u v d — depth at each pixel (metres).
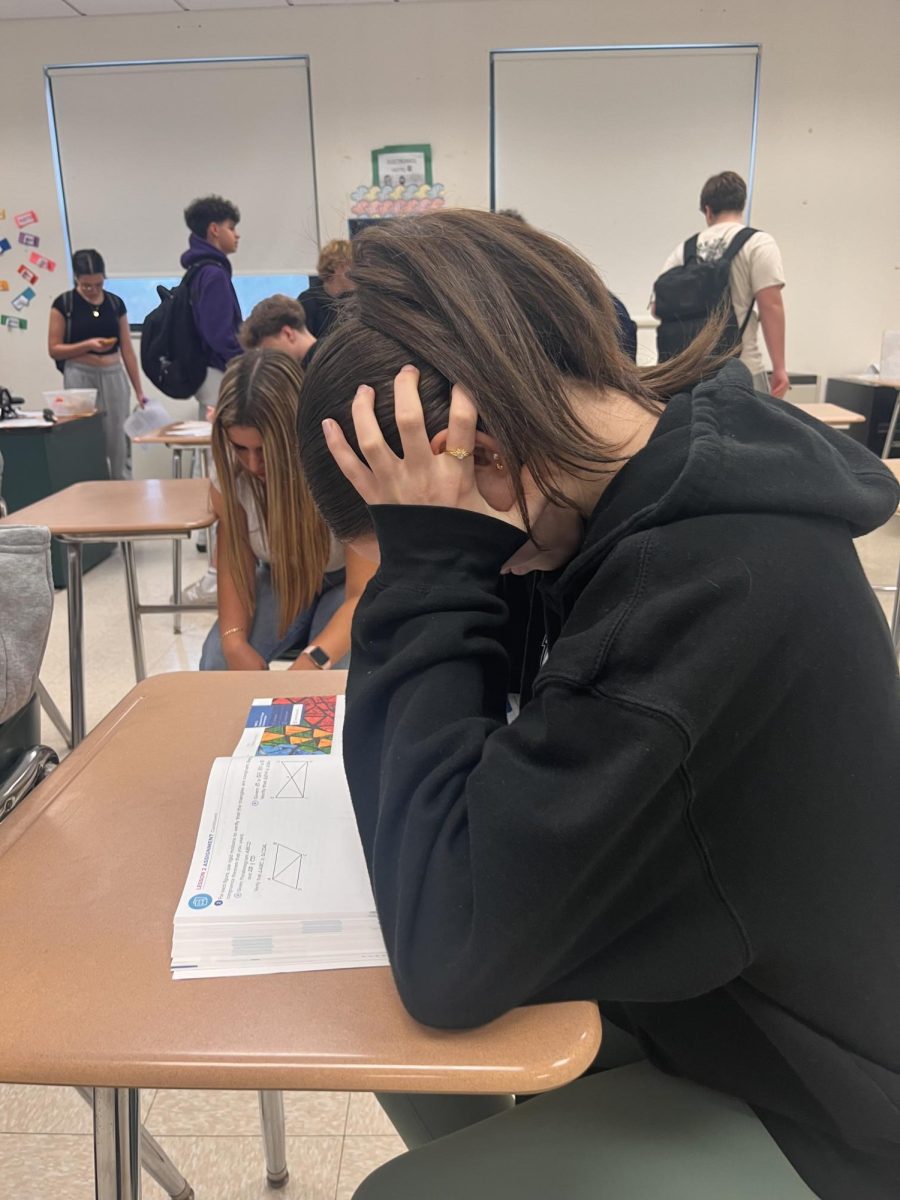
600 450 0.56
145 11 4.64
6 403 4.05
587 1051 0.50
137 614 2.36
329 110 4.78
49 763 0.91
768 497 0.51
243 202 4.93
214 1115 1.29
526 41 4.65
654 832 0.49
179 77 4.77
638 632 0.48
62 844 0.71
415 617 0.59
